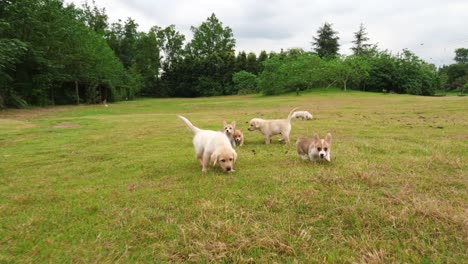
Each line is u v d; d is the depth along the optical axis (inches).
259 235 115.8
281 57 2059.5
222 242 111.7
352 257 101.4
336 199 147.9
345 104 965.2
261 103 1143.0
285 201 147.9
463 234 111.9
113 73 1852.9
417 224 120.1
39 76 1216.2
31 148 319.0
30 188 185.5
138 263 103.1
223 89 2704.2
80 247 114.0
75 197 165.3
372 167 202.5
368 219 125.4
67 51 1374.3
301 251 106.3
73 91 1583.4
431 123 439.2
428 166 202.1
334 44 2827.3
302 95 1599.4
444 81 2679.6
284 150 285.9
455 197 148.8
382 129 390.6
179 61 2827.3
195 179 192.1
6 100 1060.5
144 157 264.4
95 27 2470.5
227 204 145.6
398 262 98.7
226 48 3157.0
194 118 623.2
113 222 132.4
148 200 156.9
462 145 267.1
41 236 123.0
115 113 895.1
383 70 1988.2
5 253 111.8
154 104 1378.0
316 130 404.8
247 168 216.4
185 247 109.9
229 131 309.6
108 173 214.8
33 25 1119.0
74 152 295.3
